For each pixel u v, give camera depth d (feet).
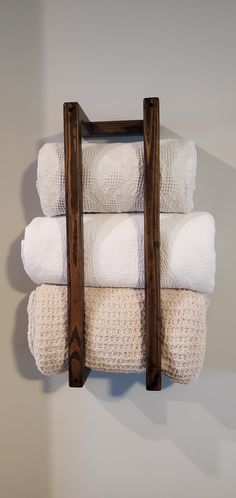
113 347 1.62
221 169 1.94
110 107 1.97
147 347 1.58
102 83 1.97
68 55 1.98
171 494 2.10
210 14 1.91
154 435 2.08
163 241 1.61
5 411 2.14
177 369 1.61
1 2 2.00
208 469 2.07
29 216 2.04
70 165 1.55
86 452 2.12
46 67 1.99
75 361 1.62
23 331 2.08
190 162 1.61
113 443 2.11
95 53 1.97
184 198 1.63
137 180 1.61
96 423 2.10
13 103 2.02
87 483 2.13
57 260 1.67
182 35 1.93
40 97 2.00
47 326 1.67
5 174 2.04
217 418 2.04
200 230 1.59
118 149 1.64
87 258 1.64
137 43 1.95
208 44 1.92
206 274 1.59
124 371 1.67
